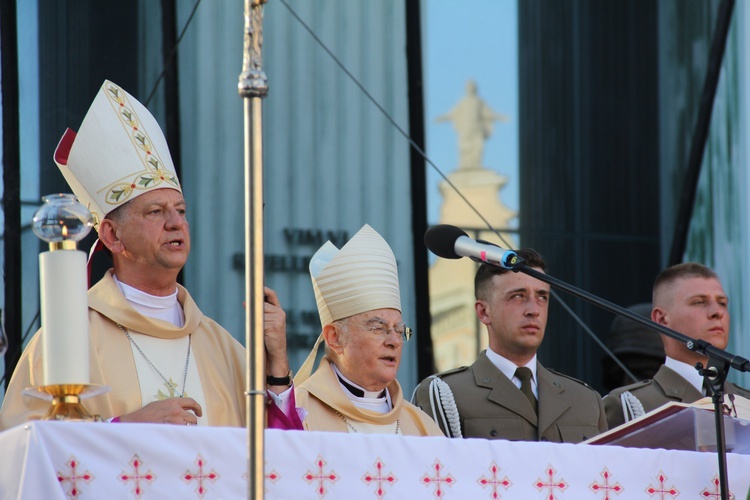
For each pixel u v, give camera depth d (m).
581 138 26.58
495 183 25.66
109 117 13.84
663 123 27.28
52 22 21.78
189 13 22.81
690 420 12.33
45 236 10.52
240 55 23.14
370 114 24.36
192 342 13.95
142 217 13.59
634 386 18.86
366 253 15.05
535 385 17.33
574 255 26.25
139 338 13.66
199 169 22.67
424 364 24.28
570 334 25.89
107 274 13.95
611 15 27.11
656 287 19.05
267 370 13.22
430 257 24.66
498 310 17.19
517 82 26.12
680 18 27.38
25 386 12.37
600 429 17.33
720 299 18.56
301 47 23.98
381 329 14.81
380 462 10.44
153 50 22.52
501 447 10.88
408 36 24.91
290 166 23.56
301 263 23.25
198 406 12.01
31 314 20.89
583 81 26.72
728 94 27.09
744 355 26.48
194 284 22.42
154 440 9.80
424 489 10.52
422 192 24.69
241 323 22.59
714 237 26.94
